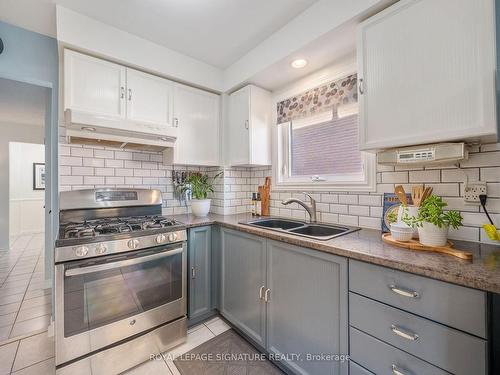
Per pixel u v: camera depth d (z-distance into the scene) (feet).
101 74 5.49
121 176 6.72
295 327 4.42
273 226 6.77
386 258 3.12
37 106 10.59
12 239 16.25
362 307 3.42
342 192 5.79
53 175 6.11
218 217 7.13
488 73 3.01
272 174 7.52
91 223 5.52
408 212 3.91
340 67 5.72
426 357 2.82
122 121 5.27
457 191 4.04
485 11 3.04
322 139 6.50
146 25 5.49
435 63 3.42
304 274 4.25
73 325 4.19
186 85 6.97
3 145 13.62
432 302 2.78
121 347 4.67
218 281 6.46
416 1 3.59
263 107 7.27
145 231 4.93
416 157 3.76
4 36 5.48
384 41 3.93
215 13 5.10
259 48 6.23
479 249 3.48
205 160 7.39
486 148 3.75
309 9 4.95
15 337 5.71
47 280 8.34
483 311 2.44
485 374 2.43
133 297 4.85
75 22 5.03
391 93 3.85
